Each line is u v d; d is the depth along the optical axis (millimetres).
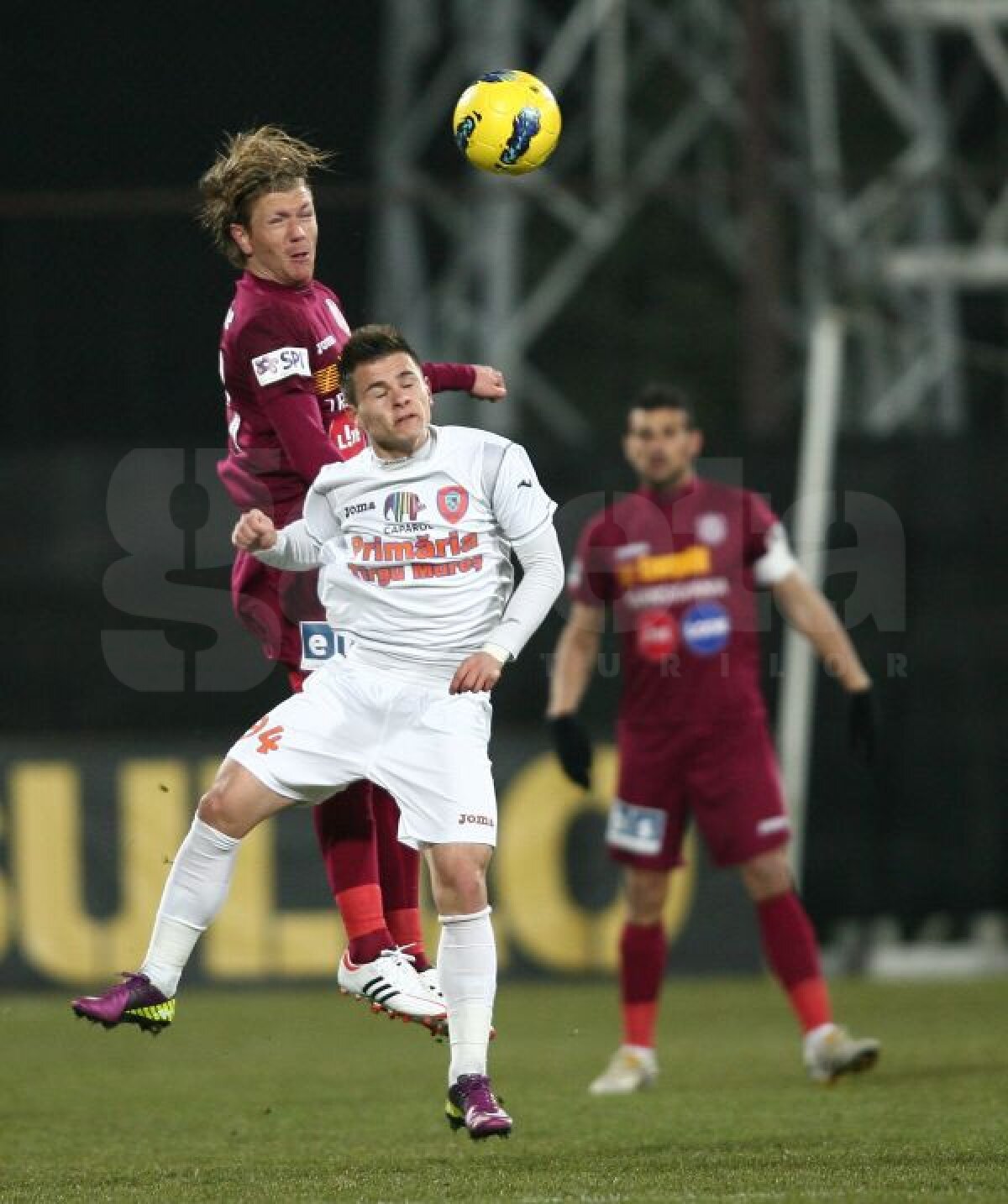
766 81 47750
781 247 59750
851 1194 18859
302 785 20812
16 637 41969
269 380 21562
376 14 72000
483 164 22453
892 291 56906
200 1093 28984
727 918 42750
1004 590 42500
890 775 42531
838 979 43719
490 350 58219
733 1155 21922
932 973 44500
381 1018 38125
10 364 62281
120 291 63406
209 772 41750
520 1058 32719
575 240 69688
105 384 62844
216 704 42062
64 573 41969
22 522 42000
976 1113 24844
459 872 20625
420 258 66688
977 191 55656
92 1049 34406
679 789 29516
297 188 21656
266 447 22297
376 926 22234
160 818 41656
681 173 68562
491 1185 20141
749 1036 34906
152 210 45219
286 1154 23078
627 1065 28766
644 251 69188
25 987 41250
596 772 42344
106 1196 19938
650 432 29953
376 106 71688
